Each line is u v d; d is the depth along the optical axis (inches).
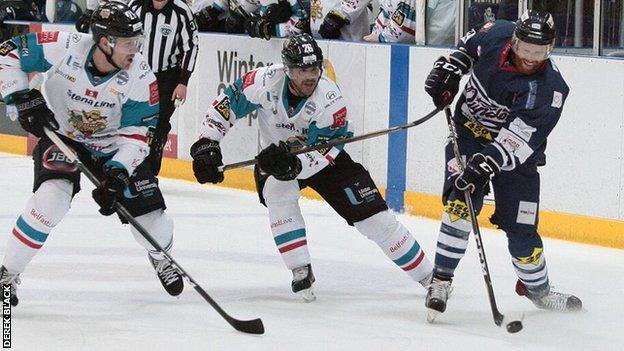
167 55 487.8
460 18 482.9
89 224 465.4
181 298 346.3
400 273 388.2
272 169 323.9
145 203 323.6
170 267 335.0
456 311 338.3
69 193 313.4
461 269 396.2
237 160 563.2
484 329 317.7
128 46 297.7
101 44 298.5
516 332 301.0
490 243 440.1
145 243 331.0
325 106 329.7
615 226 430.6
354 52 511.5
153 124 328.5
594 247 434.6
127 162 309.4
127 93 307.3
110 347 288.8
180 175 590.9
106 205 303.1
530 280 333.7
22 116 304.3
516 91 307.3
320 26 535.5
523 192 323.0
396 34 506.6
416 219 486.0
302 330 310.8
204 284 368.2
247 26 544.7
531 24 295.9
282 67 331.3
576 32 450.0
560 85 308.0
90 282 365.1
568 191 445.1
